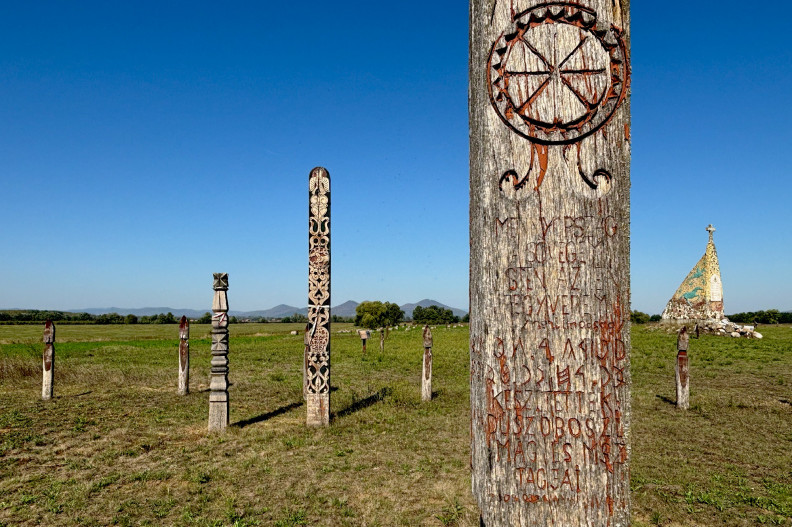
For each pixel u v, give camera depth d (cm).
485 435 226
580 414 223
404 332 3778
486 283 229
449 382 1334
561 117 228
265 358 1998
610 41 229
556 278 227
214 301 845
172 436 801
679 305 3094
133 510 523
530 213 228
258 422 901
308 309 880
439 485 582
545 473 222
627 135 230
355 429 834
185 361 1164
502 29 230
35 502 541
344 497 554
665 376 1388
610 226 229
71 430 825
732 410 965
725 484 586
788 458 682
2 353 1822
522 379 225
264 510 523
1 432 805
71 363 1725
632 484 586
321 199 902
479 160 235
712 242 3062
